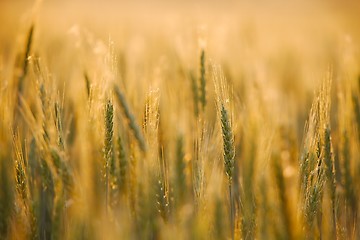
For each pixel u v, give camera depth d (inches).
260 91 41.2
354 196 35.3
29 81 37.3
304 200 31.3
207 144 32.7
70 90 38.5
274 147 34.7
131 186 32.5
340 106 37.5
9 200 30.4
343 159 35.6
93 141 33.4
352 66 37.4
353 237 33.8
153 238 32.8
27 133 34.5
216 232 31.7
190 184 34.8
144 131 32.4
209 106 39.2
